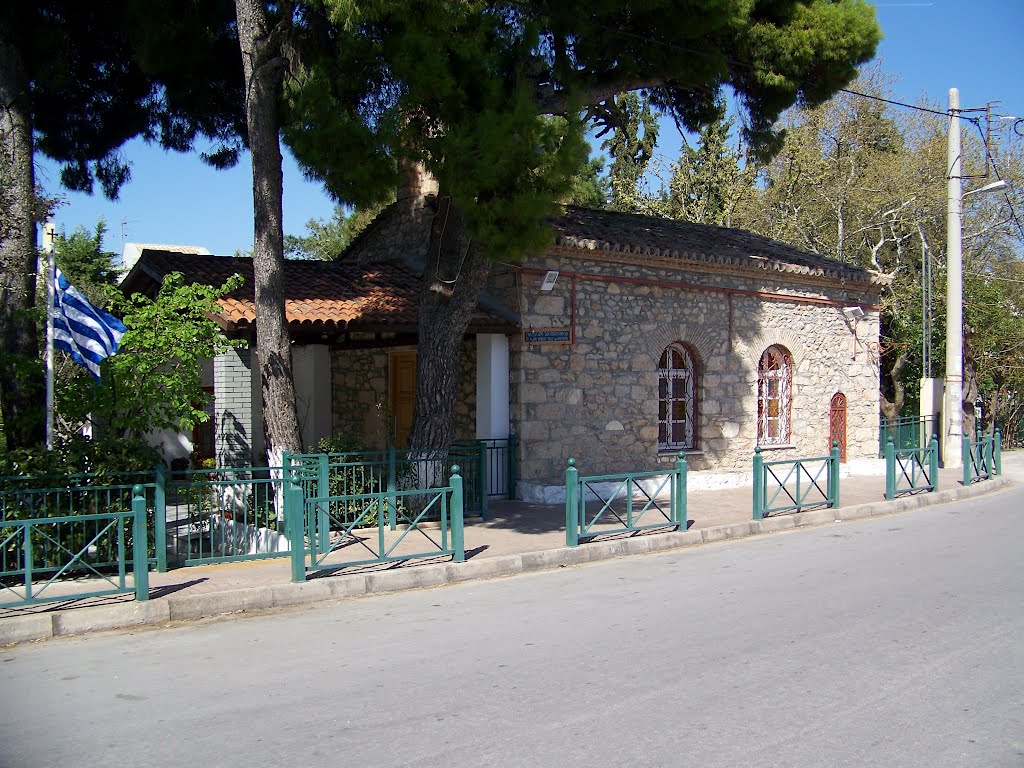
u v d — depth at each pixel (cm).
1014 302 2369
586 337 1350
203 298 1093
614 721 460
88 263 2433
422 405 1115
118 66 1346
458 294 1085
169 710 493
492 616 705
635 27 1128
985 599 724
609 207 3127
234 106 1381
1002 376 2419
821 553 964
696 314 1484
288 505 834
